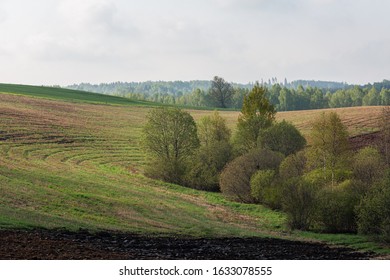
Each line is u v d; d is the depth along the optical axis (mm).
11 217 40719
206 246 40750
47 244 31266
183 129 88688
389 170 52938
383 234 47188
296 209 55406
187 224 54094
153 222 53031
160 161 85500
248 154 74625
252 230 54312
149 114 90188
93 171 83188
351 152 76000
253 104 95562
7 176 64938
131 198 65625
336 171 66250
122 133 120062
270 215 63875
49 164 83312
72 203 55500
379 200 47812
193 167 83375
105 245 35188
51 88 195125
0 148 89625
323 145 76375
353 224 54344
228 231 51469
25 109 130000
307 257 37719
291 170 69188
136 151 103750
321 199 55156
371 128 112938
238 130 94562
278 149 85000
